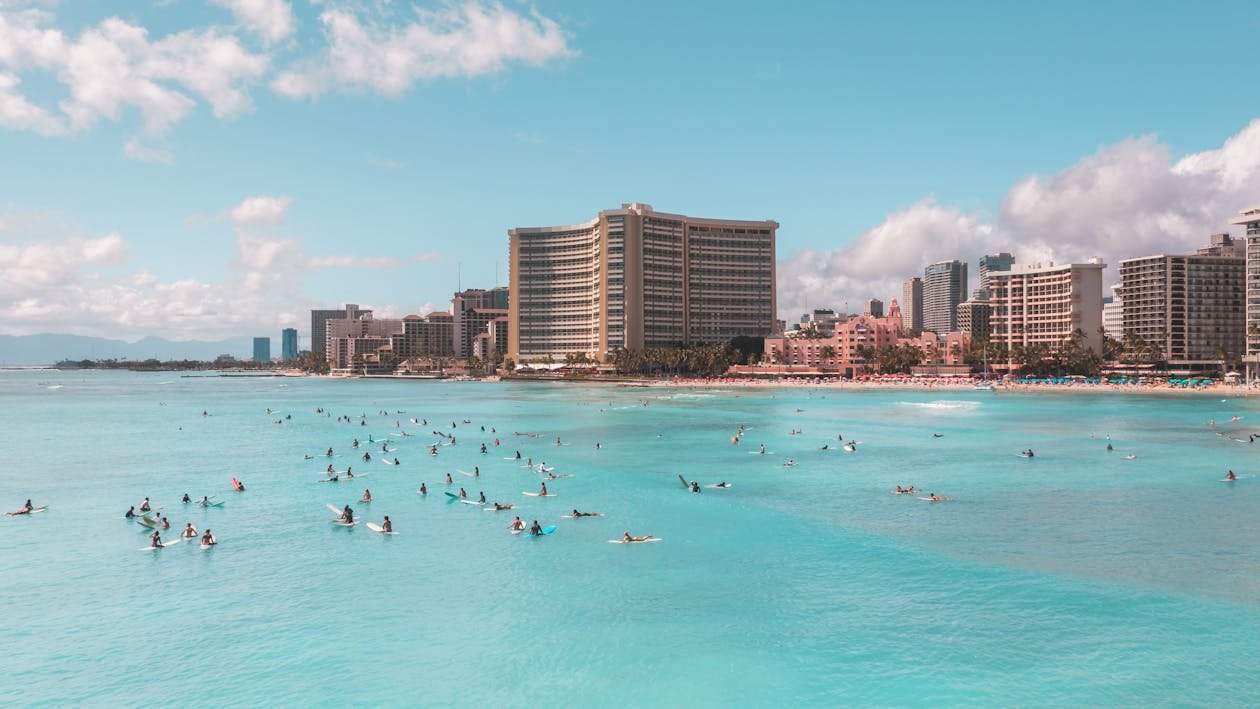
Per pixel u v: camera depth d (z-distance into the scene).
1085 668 39.84
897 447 121.12
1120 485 86.94
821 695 37.41
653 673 39.69
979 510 74.31
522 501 79.38
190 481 93.12
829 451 117.12
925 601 49.19
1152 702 36.41
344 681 39.09
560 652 42.09
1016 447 120.06
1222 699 36.59
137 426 167.75
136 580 53.94
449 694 37.75
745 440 132.25
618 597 50.06
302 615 47.34
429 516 72.50
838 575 54.31
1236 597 49.50
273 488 87.81
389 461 108.62
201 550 61.16
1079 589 51.19
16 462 110.12
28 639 44.19
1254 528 66.69
